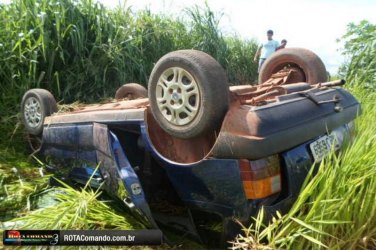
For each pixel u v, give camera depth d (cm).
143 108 315
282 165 275
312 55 392
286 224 261
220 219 318
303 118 288
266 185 262
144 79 687
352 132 348
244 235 275
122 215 336
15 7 602
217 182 275
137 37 700
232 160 263
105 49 652
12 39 573
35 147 482
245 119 262
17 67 567
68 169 391
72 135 375
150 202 358
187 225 320
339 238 262
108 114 338
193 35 847
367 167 274
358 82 607
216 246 304
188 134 279
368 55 640
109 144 328
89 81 640
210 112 266
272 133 261
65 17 621
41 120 441
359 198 262
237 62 966
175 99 282
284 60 405
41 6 611
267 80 421
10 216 349
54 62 610
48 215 313
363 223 262
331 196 260
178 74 279
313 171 290
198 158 296
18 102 553
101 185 334
